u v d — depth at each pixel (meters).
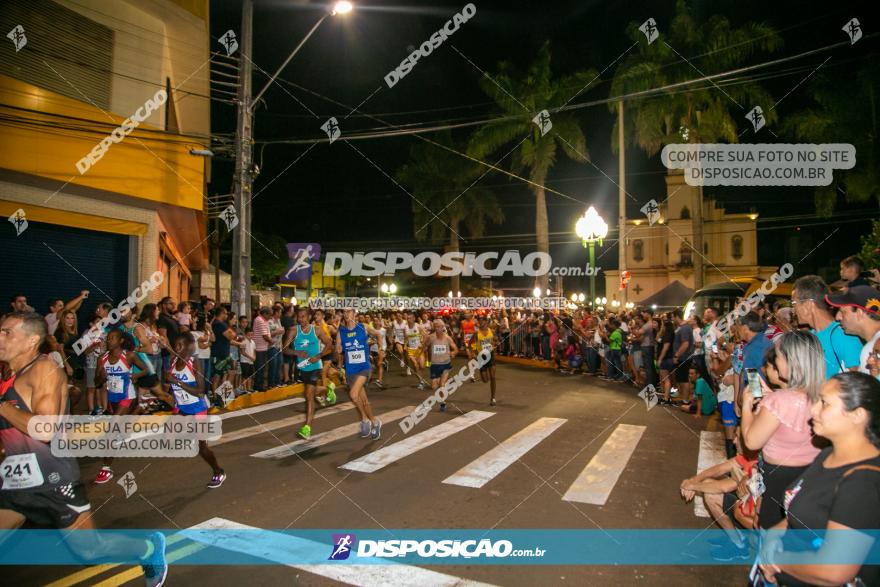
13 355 3.53
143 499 5.78
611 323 16.23
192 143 13.94
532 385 14.98
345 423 9.66
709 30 24.00
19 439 3.50
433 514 5.39
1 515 3.44
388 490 6.09
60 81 11.80
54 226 12.15
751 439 3.30
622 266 22.70
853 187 22.03
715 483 4.23
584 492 6.06
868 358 3.57
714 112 23.95
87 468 6.89
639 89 24.36
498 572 4.22
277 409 11.08
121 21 13.04
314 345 8.54
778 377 3.46
